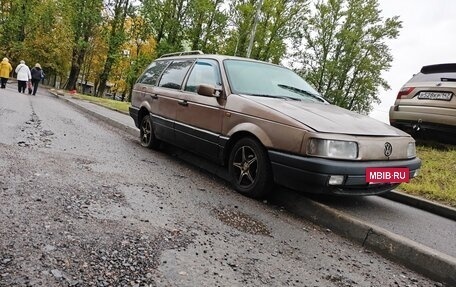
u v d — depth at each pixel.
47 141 5.53
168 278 2.14
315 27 34.66
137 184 3.94
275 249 2.84
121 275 2.09
